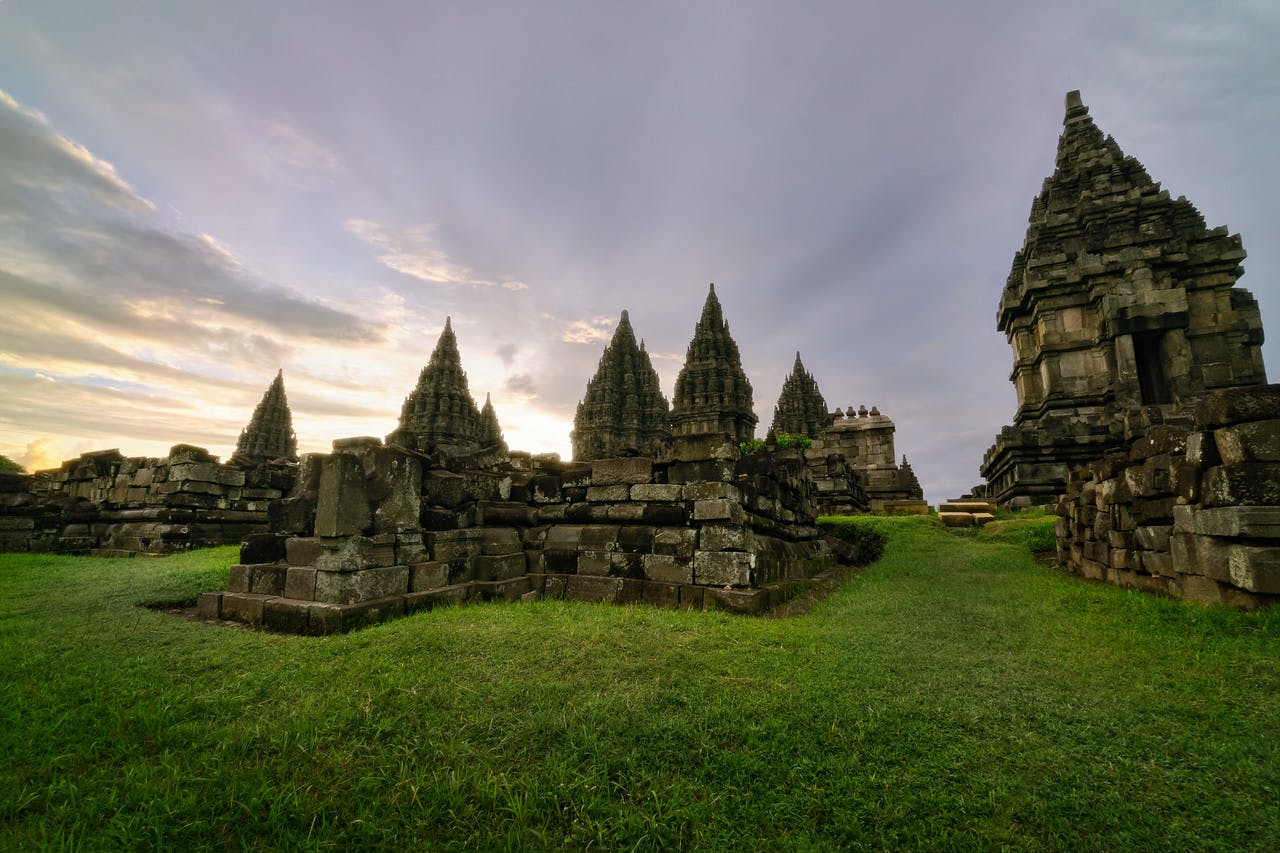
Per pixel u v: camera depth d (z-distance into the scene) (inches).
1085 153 993.5
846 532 596.7
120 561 484.4
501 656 194.9
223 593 291.9
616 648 204.5
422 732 140.6
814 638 226.5
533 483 387.2
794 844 102.3
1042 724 142.4
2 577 395.2
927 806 110.6
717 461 319.0
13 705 155.9
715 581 297.0
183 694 165.6
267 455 2015.3
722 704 154.6
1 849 99.6
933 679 175.3
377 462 283.6
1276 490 215.2
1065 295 890.7
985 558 470.3
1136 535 306.0
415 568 290.4
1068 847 99.3
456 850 103.0
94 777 123.1
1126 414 557.6
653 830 105.8
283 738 135.5
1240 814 105.1
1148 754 127.4
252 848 102.3
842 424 1174.3
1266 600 212.4
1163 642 205.2
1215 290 852.0
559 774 121.3
